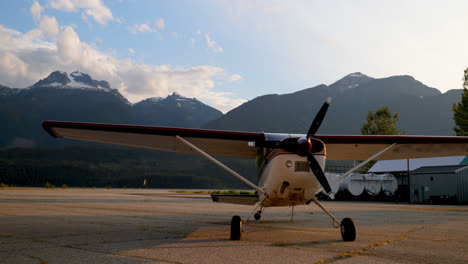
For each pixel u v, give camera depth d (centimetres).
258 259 395
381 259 404
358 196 2962
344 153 851
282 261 385
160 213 1141
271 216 1109
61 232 633
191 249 458
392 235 638
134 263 367
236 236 550
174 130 685
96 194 3084
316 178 613
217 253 430
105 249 452
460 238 601
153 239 551
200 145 794
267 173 650
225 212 1232
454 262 394
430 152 817
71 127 682
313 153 623
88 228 699
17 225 747
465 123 3359
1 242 512
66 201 1828
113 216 991
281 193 631
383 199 2973
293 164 598
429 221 973
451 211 1550
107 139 752
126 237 572
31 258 391
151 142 771
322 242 539
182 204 1753
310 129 612
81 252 430
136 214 1081
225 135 702
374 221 960
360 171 3956
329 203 2472
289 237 598
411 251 461
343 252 448
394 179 2984
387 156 864
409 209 1697
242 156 897
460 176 2500
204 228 719
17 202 1673
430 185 2659
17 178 10431
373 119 4681
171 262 374
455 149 792
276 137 652
